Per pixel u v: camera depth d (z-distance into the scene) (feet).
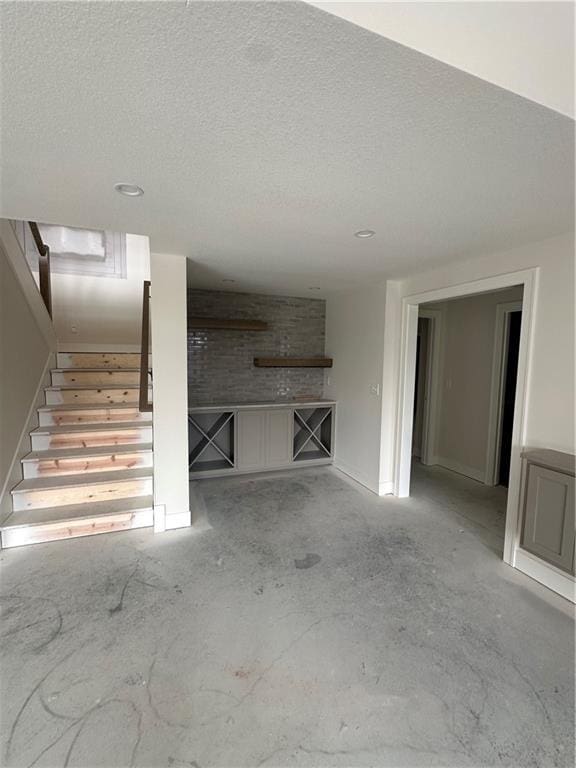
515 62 3.50
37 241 12.88
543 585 7.89
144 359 10.72
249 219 6.83
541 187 5.42
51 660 5.87
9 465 9.73
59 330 16.49
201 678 5.58
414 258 9.50
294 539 9.77
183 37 2.89
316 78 3.31
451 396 15.58
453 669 5.79
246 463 14.66
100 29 2.82
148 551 9.09
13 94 3.50
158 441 9.95
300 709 5.12
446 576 8.21
